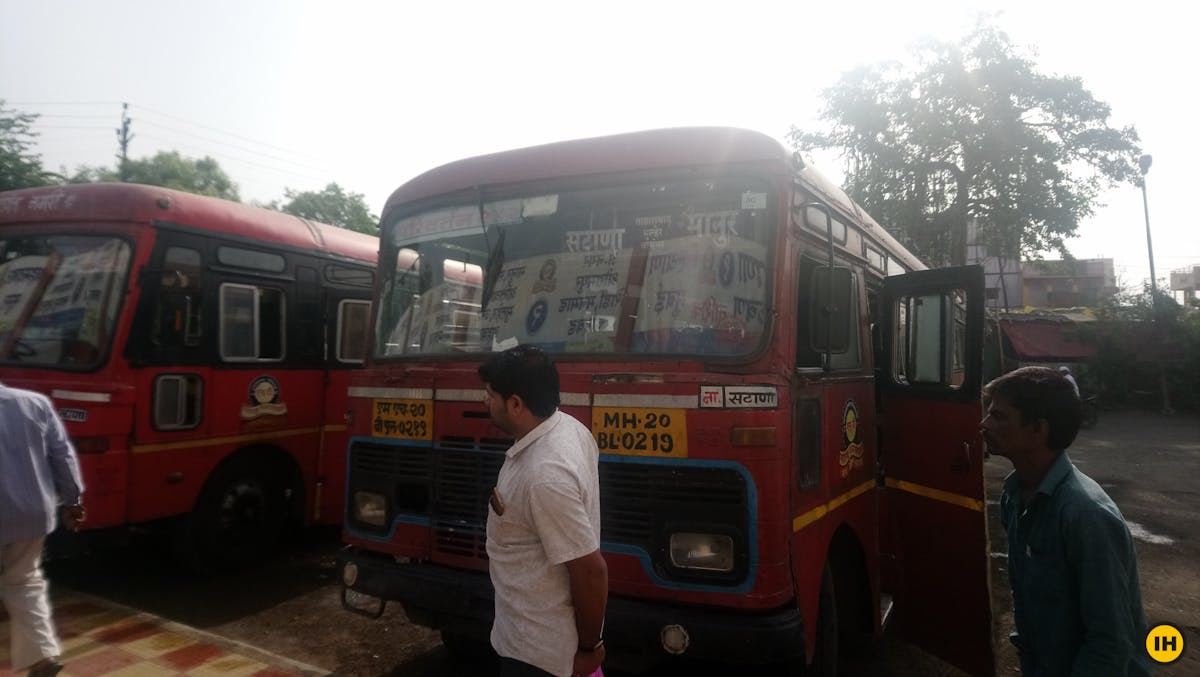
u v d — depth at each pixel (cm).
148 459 514
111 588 564
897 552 442
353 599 413
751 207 330
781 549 300
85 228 529
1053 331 2708
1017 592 219
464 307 388
